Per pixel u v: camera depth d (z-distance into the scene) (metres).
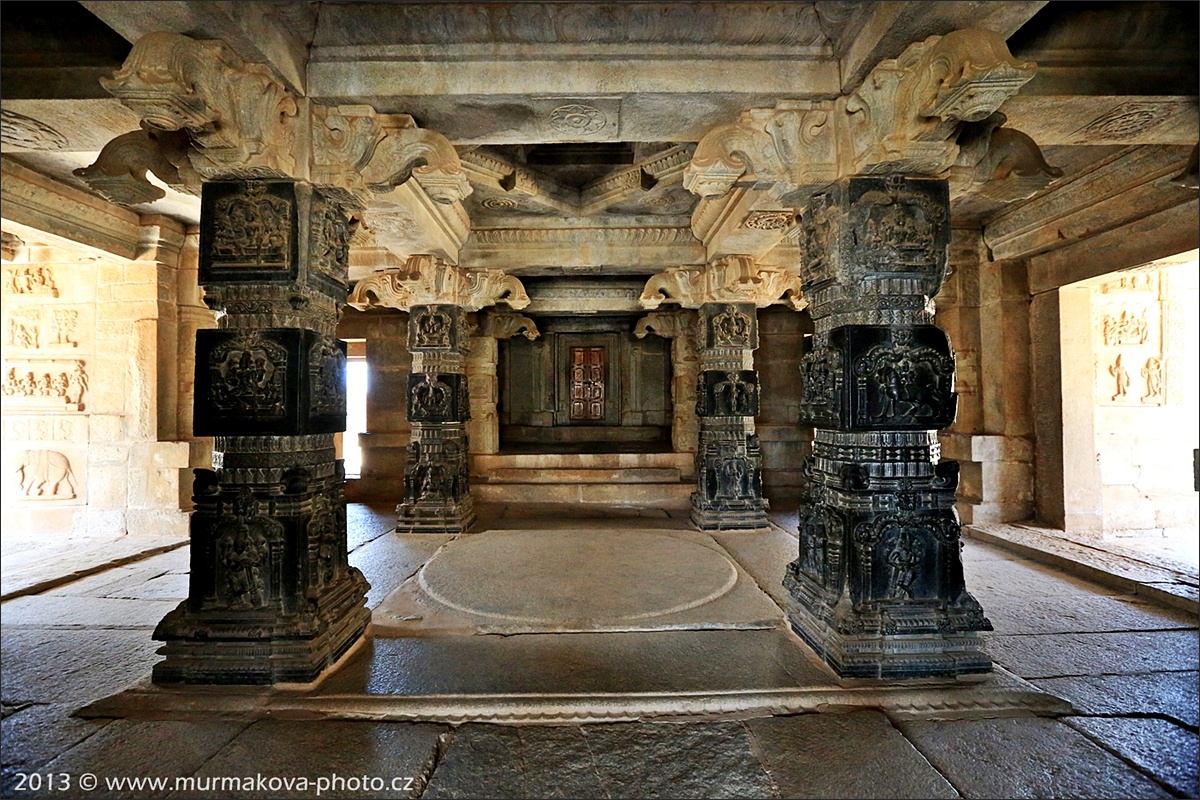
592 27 2.86
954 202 5.66
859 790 2.01
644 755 2.22
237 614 2.81
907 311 2.93
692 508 6.91
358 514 7.48
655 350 10.12
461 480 6.57
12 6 2.68
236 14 2.39
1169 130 3.30
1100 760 2.16
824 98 3.04
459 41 2.92
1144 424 6.27
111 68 2.81
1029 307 6.19
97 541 5.91
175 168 2.79
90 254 5.77
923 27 2.47
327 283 3.14
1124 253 4.95
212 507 2.86
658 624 3.52
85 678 2.90
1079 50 2.90
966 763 2.15
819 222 3.18
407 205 4.16
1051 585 4.32
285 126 2.82
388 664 2.98
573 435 10.14
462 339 6.55
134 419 6.20
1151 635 3.34
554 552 5.27
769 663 2.97
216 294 2.91
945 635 2.79
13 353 6.36
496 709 2.53
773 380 9.03
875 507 2.87
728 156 3.11
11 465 6.30
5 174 4.52
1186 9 2.78
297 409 2.85
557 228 6.18
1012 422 6.20
